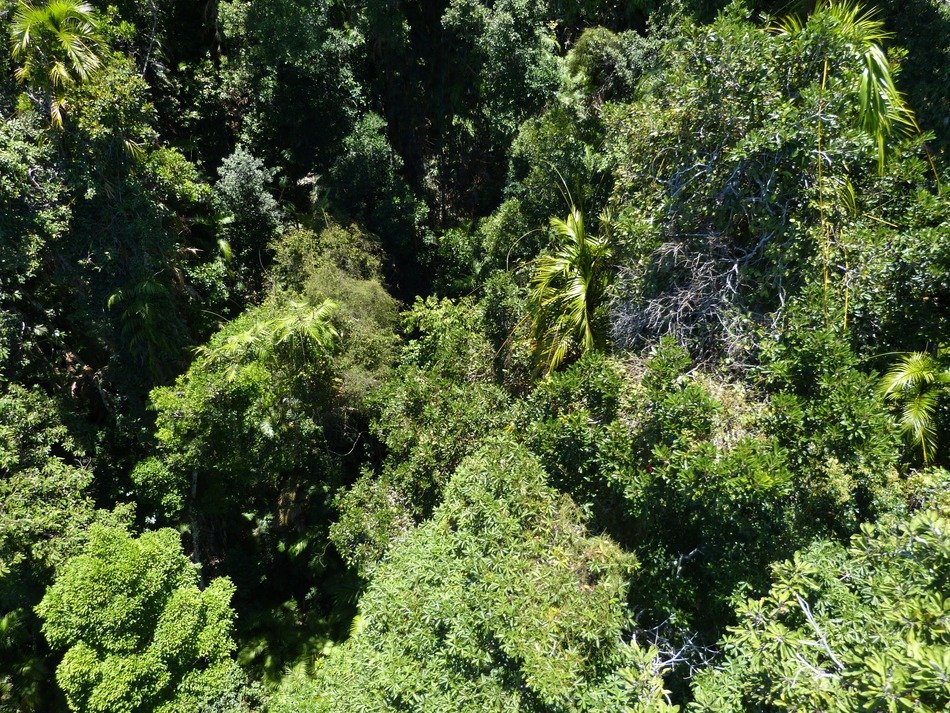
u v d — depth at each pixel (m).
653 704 4.04
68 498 8.35
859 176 5.52
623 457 4.98
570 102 9.92
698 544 5.28
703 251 5.48
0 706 9.65
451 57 12.70
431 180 14.34
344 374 9.90
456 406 7.75
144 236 9.62
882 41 7.32
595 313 6.40
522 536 5.26
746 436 4.56
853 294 5.12
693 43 5.63
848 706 3.08
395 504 8.33
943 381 5.38
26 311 9.97
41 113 8.81
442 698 4.89
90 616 7.17
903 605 3.37
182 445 9.08
